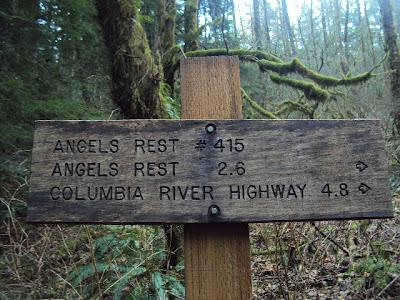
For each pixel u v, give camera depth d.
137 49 4.96
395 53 10.76
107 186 1.92
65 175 1.93
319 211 1.93
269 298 3.31
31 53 5.38
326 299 3.30
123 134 1.97
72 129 1.96
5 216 4.26
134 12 5.07
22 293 3.07
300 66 6.80
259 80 12.60
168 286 3.23
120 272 3.34
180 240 3.94
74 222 1.89
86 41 5.56
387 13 11.10
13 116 5.05
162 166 1.94
